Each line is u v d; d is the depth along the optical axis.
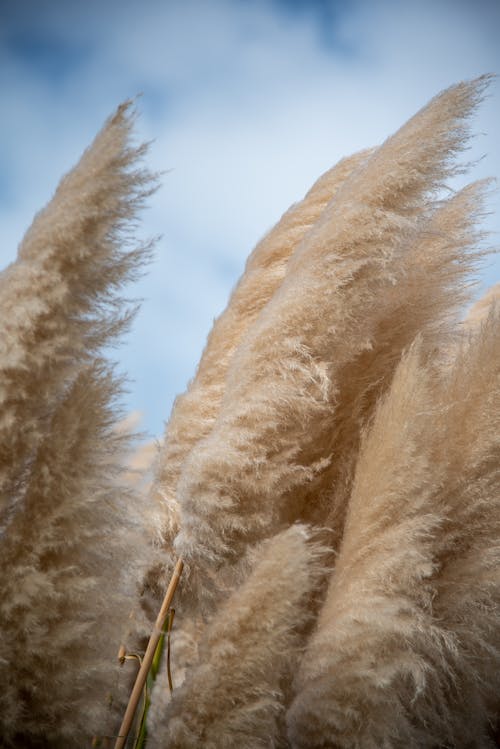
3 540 2.47
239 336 2.77
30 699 2.46
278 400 2.59
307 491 2.66
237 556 2.62
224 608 2.50
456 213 2.76
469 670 2.59
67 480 2.47
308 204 2.84
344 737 2.54
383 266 2.63
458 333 2.76
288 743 2.57
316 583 2.63
